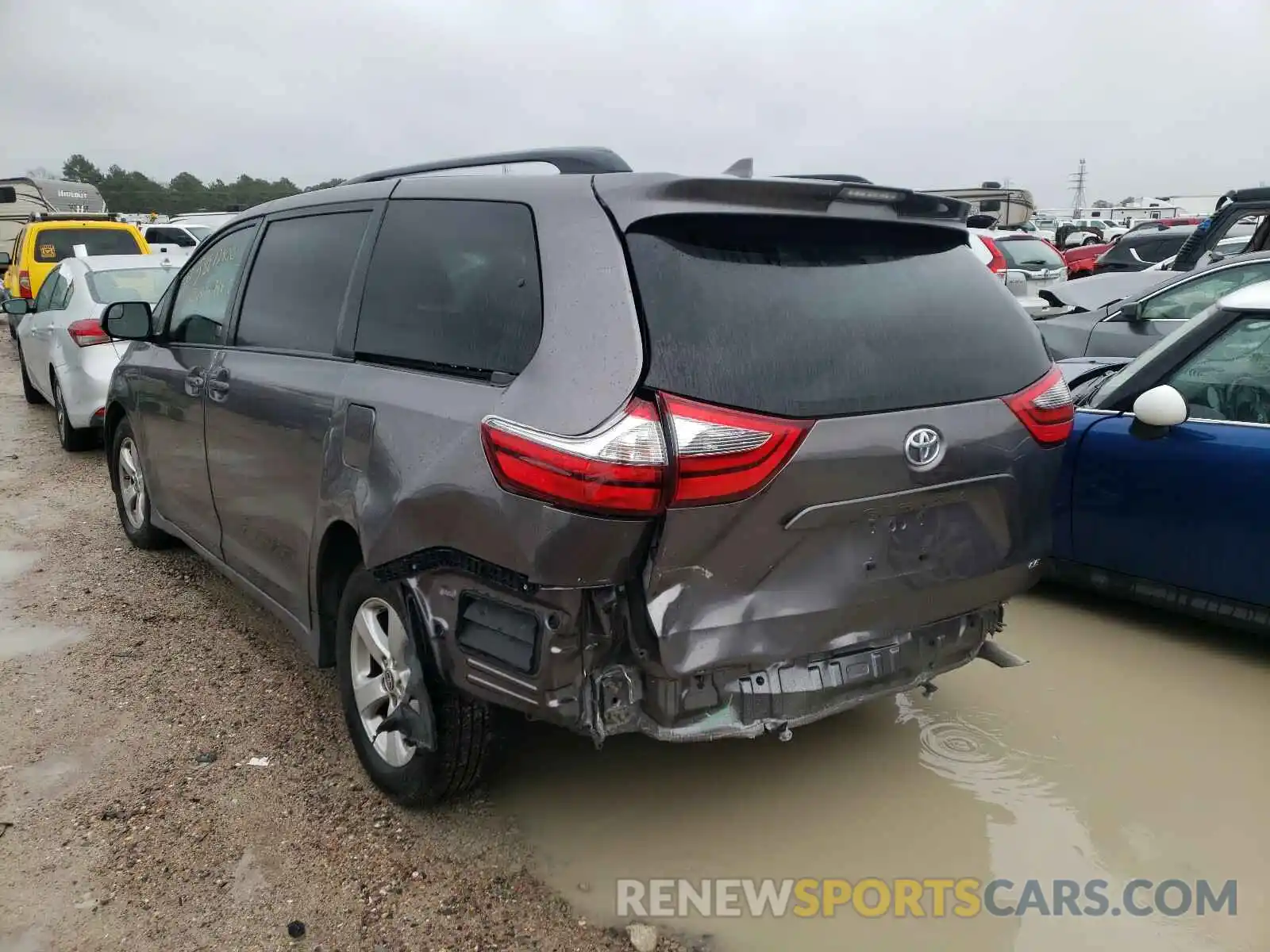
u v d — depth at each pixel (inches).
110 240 628.4
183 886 112.1
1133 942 103.4
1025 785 130.7
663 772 134.6
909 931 105.3
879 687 111.0
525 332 104.1
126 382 207.5
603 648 99.3
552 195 108.5
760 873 114.5
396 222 130.3
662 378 92.7
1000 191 1049.5
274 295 154.4
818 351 100.5
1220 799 127.1
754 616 100.3
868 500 102.6
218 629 183.8
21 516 258.1
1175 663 164.1
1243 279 270.1
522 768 135.3
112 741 143.4
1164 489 164.6
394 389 117.6
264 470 146.9
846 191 106.8
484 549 101.3
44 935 104.4
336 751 140.6
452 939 104.2
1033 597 192.2
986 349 114.7
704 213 100.2
